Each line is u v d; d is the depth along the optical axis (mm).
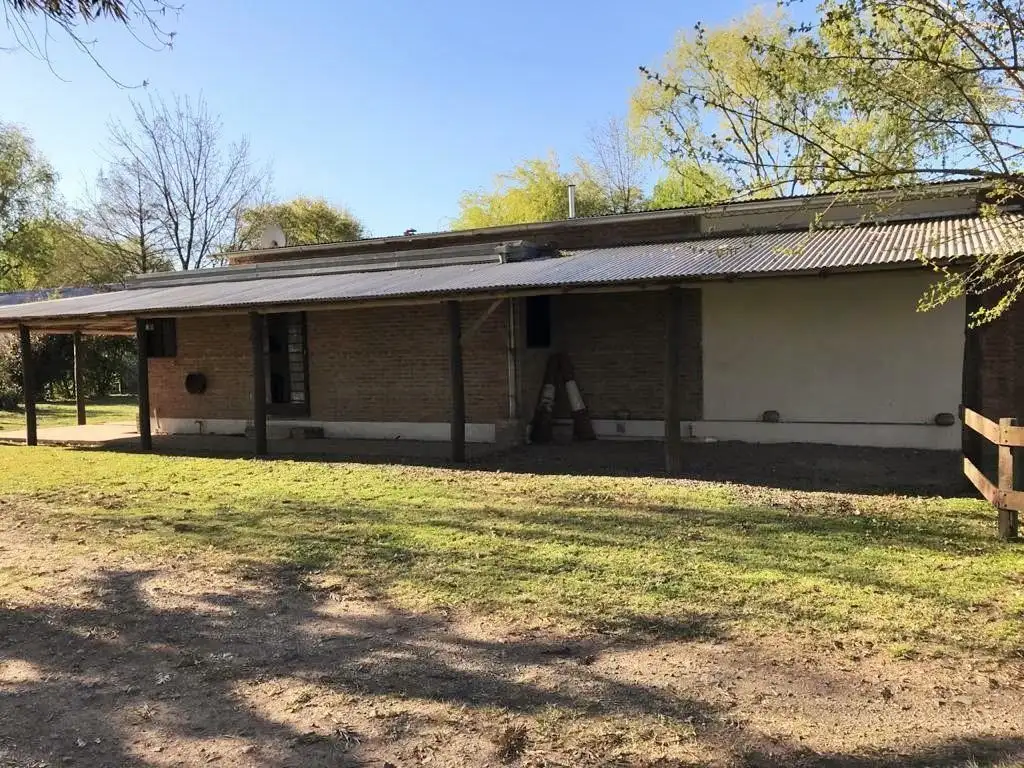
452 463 10711
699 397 12375
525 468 10172
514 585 5320
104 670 4164
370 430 14023
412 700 3695
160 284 17219
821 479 8906
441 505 7965
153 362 16203
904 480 8750
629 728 3363
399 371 13719
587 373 13125
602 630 4492
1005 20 4812
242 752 3271
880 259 7715
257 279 15531
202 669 4133
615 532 6676
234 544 6621
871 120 5559
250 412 15195
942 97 5246
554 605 4918
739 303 12039
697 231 12883
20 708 3744
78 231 38406
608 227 13711
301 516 7625
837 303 11422
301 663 4176
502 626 4605
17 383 24719
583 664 4039
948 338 10766
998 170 5320
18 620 4941
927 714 3414
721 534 6512
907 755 3088
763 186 5492
